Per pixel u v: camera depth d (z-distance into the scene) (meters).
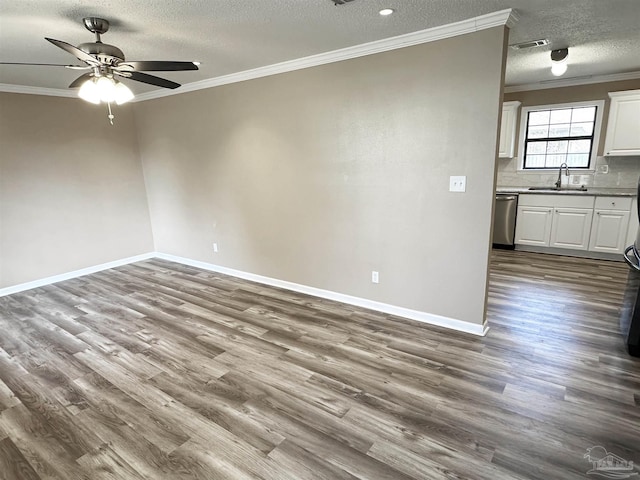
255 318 3.47
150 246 5.78
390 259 3.35
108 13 2.26
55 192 4.63
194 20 2.41
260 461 1.83
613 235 4.69
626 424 1.98
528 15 2.50
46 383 2.53
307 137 3.61
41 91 4.35
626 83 4.75
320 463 1.81
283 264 4.23
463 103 2.69
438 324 3.20
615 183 5.10
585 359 2.60
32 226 4.47
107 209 5.16
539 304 3.53
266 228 4.26
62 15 2.26
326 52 3.21
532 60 3.87
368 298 3.59
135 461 1.85
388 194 3.21
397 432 1.99
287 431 2.03
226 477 1.74
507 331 3.03
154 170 5.32
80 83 2.59
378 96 3.07
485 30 2.50
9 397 2.39
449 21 2.54
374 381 2.44
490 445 1.88
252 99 3.94
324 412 2.17
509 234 5.41
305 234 3.91
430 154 2.92
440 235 3.01
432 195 2.98
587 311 3.35
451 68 2.69
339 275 3.75
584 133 5.25
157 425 2.10
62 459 1.88
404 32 2.74
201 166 4.71
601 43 3.24
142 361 2.78
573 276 4.27
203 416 2.16
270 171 4.02
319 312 3.56
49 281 4.67
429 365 2.60
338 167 3.46
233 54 3.24
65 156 4.67
